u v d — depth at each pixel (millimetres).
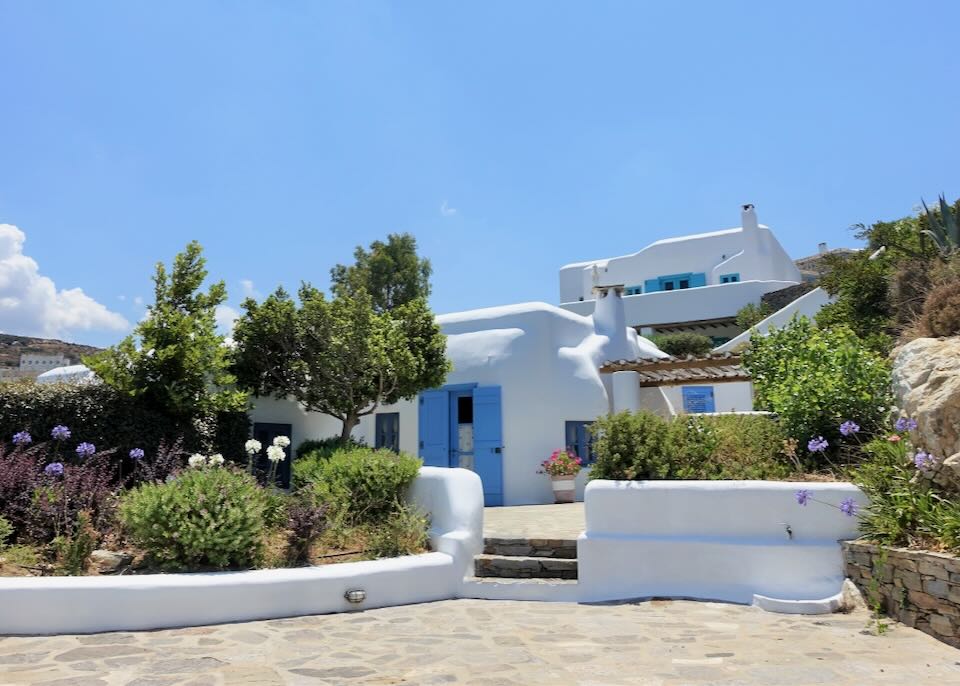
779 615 6602
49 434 9156
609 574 7605
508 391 14617
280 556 7668
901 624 5930
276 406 13297
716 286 30875
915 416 6777
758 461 8492
